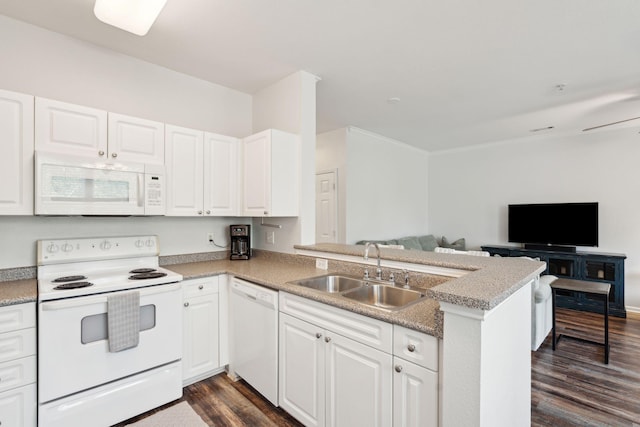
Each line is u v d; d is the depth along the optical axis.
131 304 1.93
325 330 1.69
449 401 1.14
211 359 2.44
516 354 1.47
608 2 1.87
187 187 2.54
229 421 1.97
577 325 3.79
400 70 2.78
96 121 2.10
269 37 2.27
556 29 2.15
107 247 2.35
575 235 4.58
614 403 2.23
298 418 1.86
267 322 2.09
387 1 1.88
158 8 1.69
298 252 2.78
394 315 1.39
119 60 2.49
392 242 4.94
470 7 1.93
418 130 4.77
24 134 1.84
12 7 1.94
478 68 2.73
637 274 4.30
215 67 2.72
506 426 1.34
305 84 2.81
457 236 5.99
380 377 1.43
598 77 2.89
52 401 1.71
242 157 2.88
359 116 4.09
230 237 3.12
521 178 5.24
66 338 1.75
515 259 2.02
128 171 2.18
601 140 4.56
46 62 2.18
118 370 1.92
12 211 1.81
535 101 3.51
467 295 1.09
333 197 4.80
